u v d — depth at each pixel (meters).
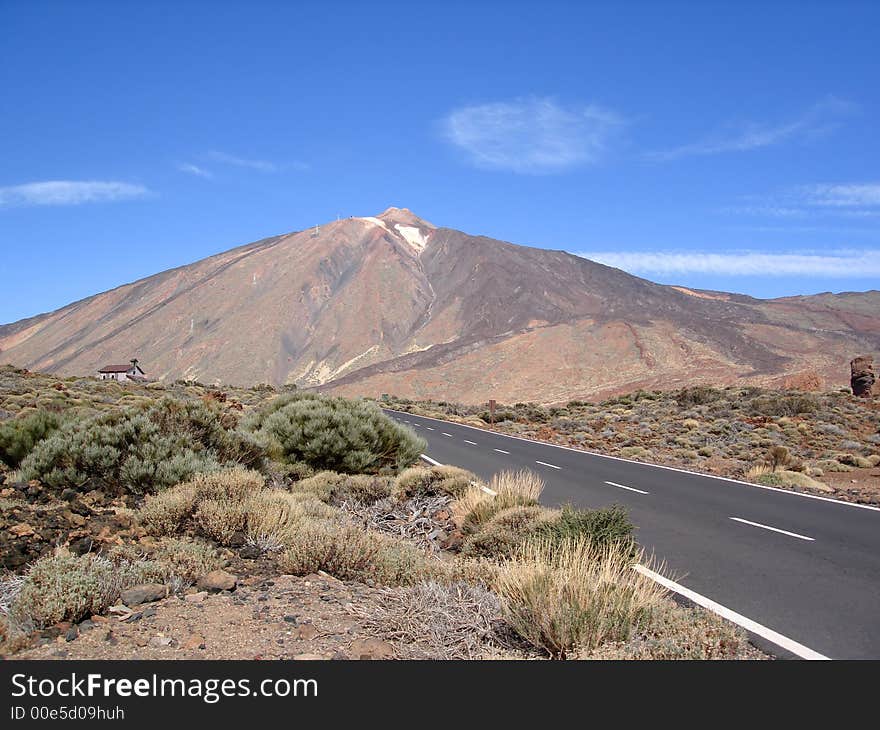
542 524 9.02
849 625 6.59
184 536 8.03
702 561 9.30
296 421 16.62
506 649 5.40
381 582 7.15
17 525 7.56
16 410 22.77
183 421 12.98
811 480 19.06
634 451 27.06
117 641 5.10
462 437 31.78
